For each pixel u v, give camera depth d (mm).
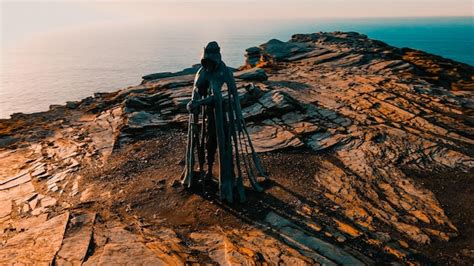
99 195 12812
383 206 11305
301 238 9602
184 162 15188
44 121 24906
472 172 13320
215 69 11508
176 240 9641
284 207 11406
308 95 23359
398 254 9000
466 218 10539
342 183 12898
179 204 11859
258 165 13273
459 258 8859
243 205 11602
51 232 10086
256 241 9500
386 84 24766
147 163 15383
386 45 42500
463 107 20094
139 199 12305
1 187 14141
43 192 13422
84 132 20125
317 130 17609
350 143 16344
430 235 9781
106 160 15945
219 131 11508
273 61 39688
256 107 20078
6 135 21312
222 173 11859
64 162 16203
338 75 28703
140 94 24062
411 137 16500
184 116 19797
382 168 13930
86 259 8695
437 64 31297
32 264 8570
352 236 9766
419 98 21656
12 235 10438
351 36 48719
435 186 12477
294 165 14547
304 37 49719
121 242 9484
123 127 19234
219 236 9859
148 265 8422
